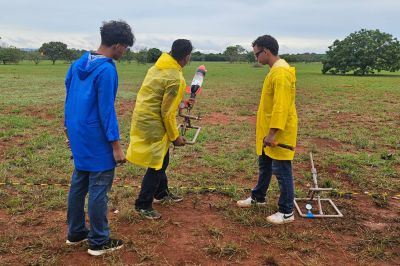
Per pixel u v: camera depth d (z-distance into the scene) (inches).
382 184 245.8
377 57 1759.4
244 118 496.4
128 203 204.2
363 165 287.7
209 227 179.6
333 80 1330.0
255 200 203.9
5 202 201.9
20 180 237.6
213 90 887.1
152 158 175.3
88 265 147.6
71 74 147.3
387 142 363.3
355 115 530.3
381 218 196.9
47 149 310.3
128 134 374.6
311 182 249.6
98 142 143.3
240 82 1162.6
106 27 141.0
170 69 171.5
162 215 192.9
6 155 288.2
